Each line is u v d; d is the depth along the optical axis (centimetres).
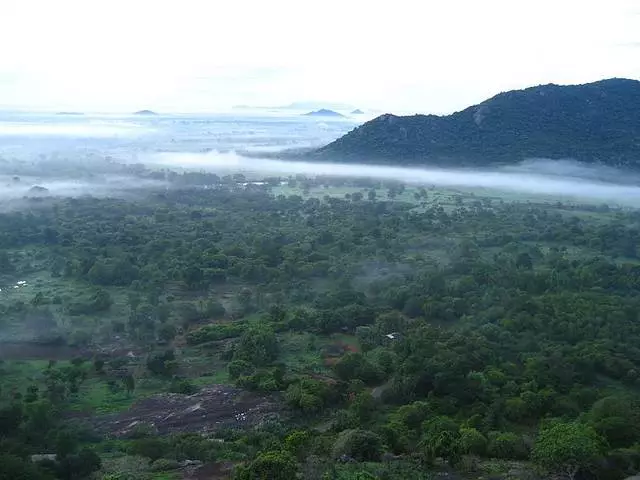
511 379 6156
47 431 5325
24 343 7500
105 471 4597
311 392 6031
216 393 6284
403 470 4459
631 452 4562
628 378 6372
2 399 5994
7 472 4212
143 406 6022
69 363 7012
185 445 5041
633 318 7938
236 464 4625
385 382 6462
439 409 5697
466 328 7681
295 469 4212
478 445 4881
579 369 6488
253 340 7125
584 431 4559
